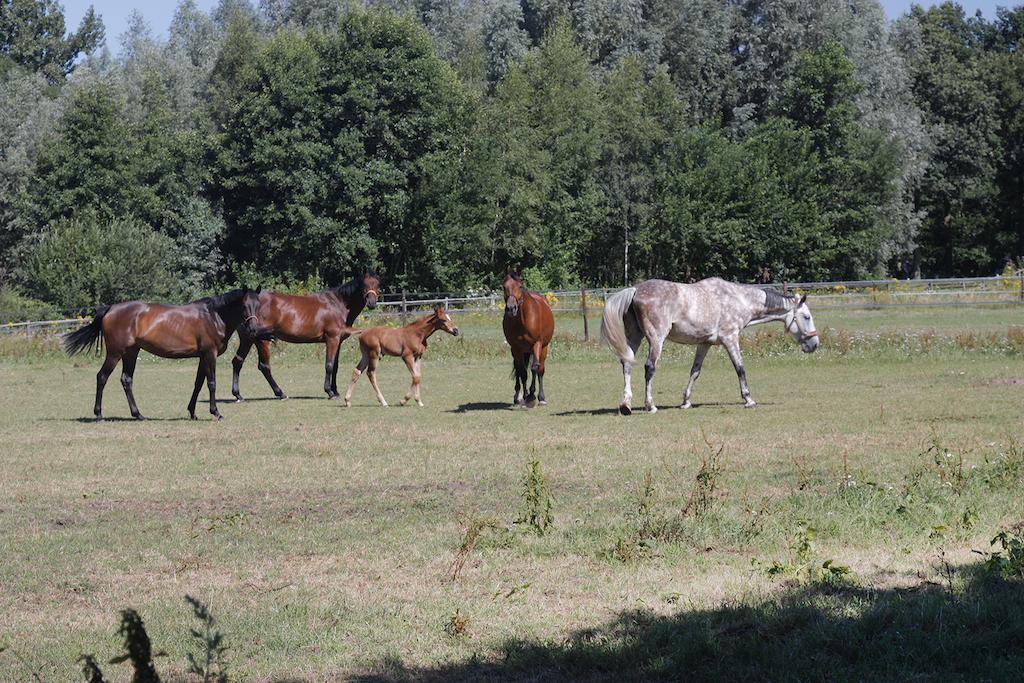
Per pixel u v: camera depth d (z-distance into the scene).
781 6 77.56
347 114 58.53
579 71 68.12
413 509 11.30
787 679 6.09
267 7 99.50
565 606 7.74
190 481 13.16
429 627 7.39
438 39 78.81
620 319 19.03
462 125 60.75
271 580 8.71
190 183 62.94
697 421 17.56
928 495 10.84
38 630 7.60
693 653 6.49
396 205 57.91
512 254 63.38
